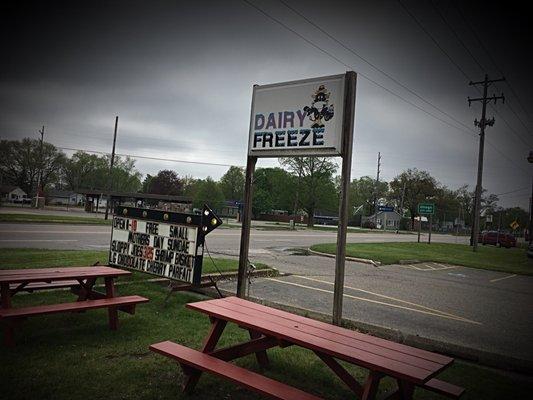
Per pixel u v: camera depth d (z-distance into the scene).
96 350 4.41
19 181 91.38
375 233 58.16
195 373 3.57
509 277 16.58
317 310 7.38
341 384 4.00
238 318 3.74
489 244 48.97
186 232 7.47
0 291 4.89
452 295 10.66
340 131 6.14
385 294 9.85
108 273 5.55
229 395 3.62
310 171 60.25
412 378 2.64
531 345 6.28
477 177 32.28
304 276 11.70
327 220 87.62
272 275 11.34
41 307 4.63
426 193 95.25
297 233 39.12
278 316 3.98
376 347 3.26
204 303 4.25
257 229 41.28
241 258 7.12
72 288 6.22
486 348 5.91
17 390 3.38
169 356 3.57
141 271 8.14
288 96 6.79
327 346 3.18
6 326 4.27
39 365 3.91
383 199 105.75
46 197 76.50
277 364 4.43
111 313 5.12
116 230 8.69
